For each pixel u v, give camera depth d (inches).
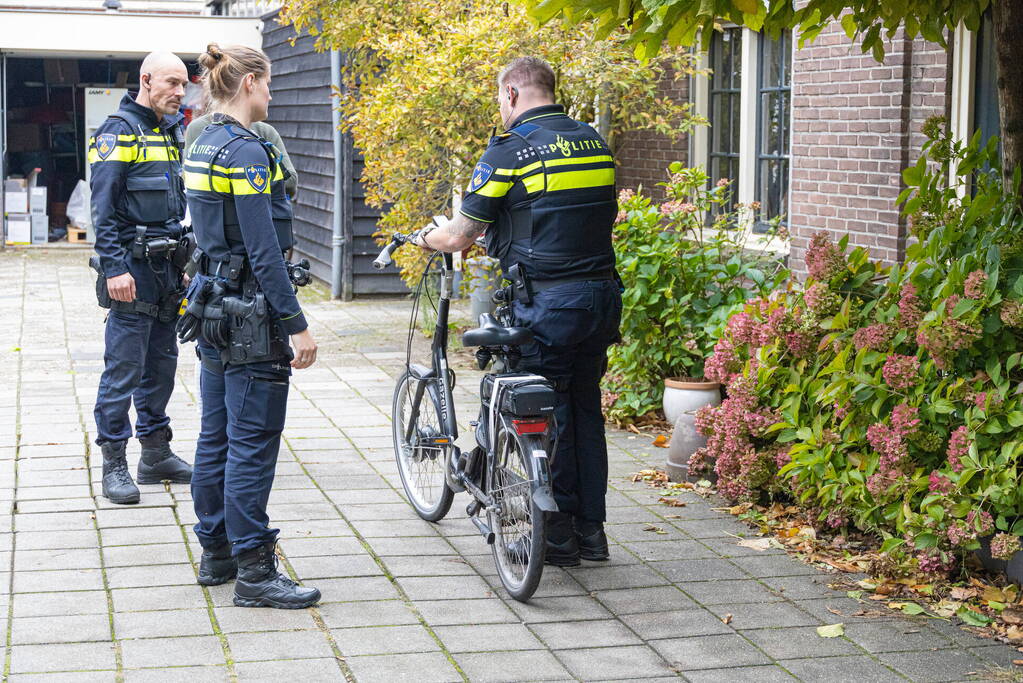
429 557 187.2
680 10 137.4
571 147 174.4
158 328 219.6
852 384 194.1
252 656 147.6
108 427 212.1
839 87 294.7
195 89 690.2
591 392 185.8
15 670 141.6
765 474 211.3
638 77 339.6
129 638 152.2
